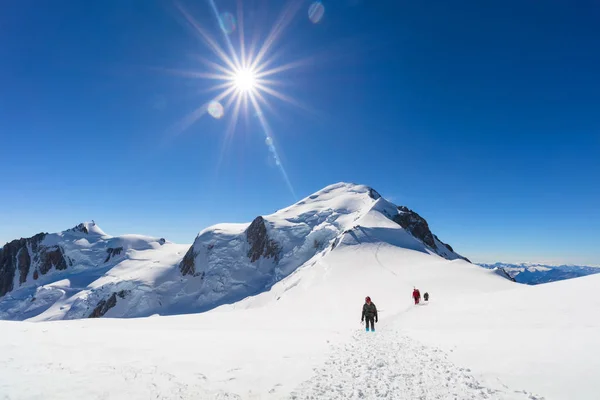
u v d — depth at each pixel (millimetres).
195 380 9359
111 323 24391
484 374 9133
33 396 7781
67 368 9852
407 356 11531
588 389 7551
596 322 14273
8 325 16328
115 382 8922
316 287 63531
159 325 23422
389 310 34000
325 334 17234
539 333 12914
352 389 8680
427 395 8078
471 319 19219
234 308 102500
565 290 21641
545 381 8258
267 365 10773
